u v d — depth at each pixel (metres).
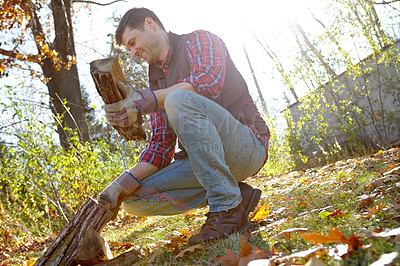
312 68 7.54
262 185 5.55
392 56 6.67
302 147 8.25
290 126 8.45
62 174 5.16
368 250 0.93
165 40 1.95
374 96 7.46
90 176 5.43
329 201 2.11
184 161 1.82
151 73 2.10
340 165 5.27
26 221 5.26
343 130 7.29
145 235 2.82
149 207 1.87
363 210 1.65
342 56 7.17
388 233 0.93
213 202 1.61
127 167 6.39
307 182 3.96
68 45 10.34
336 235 1.00
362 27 6.76
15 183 5.12
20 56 8.32
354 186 2.41
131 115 1.54
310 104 8.02
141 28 1.90
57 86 9.91
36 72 9.52
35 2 10.05
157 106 1.64
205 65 1.73
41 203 5.17
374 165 3.32
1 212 4.61
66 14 10.70
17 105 5.11
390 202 1.57
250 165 1.83
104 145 6.25
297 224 1.63
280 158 9.07
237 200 1.63
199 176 1.62
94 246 1.58
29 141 5.04
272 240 1.42
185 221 2.97
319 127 7.75
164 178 1.81
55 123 5.89
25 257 3.45
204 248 1.52
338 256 0.97
